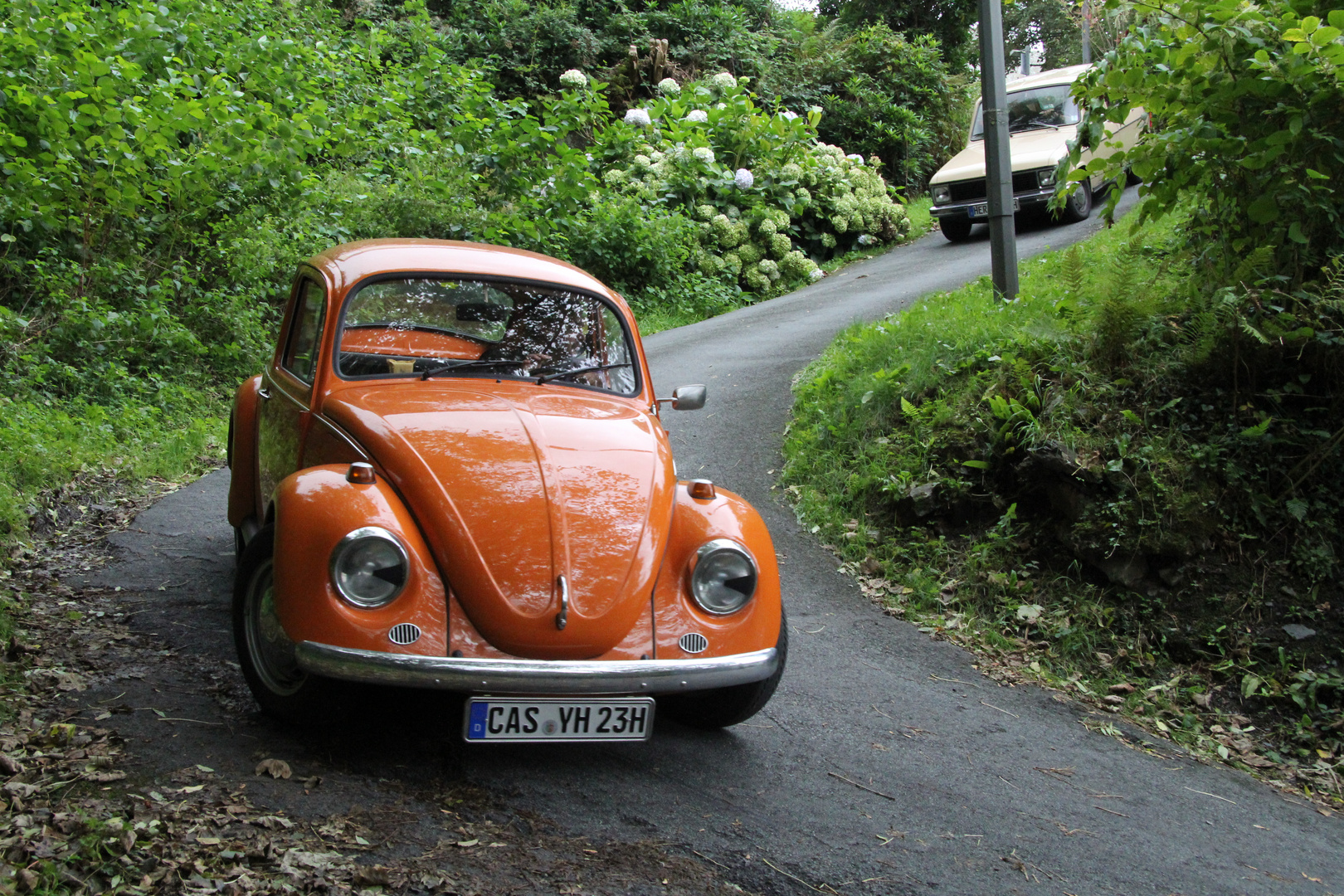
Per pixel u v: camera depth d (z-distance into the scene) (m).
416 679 3.26
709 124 17.94
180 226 10.41
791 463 7.68
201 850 2.85
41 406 7.99
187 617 4.75
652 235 14.78
